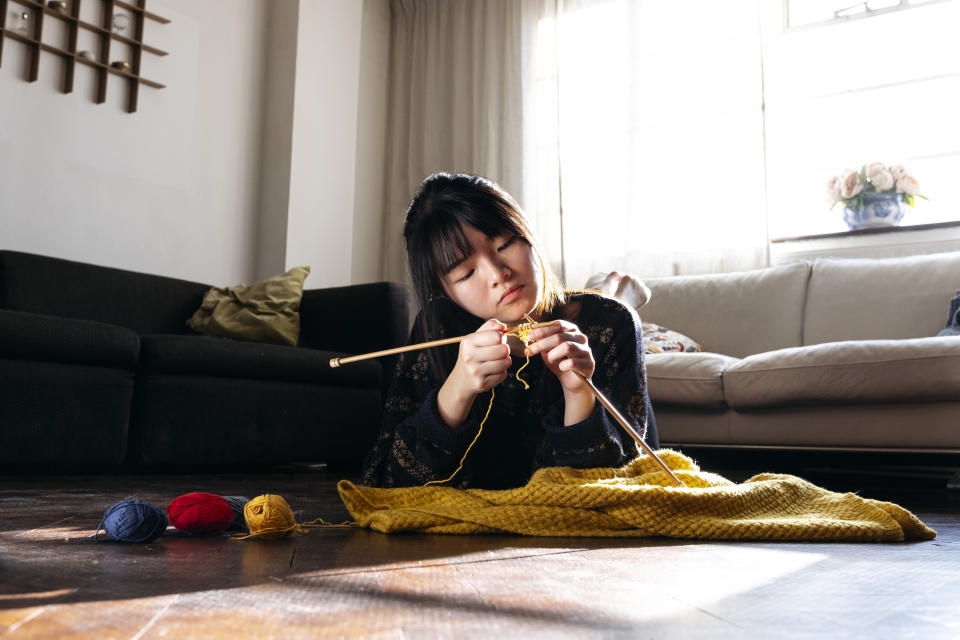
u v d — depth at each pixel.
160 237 4.18
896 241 3.84
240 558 0.96
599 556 0.99
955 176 3.94
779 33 4.30
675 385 3.09
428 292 1.36
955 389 2.53
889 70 4.11
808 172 4.27
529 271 1.26
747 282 3.77
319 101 4.79
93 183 3.90
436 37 5.37
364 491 1.33
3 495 1.93
